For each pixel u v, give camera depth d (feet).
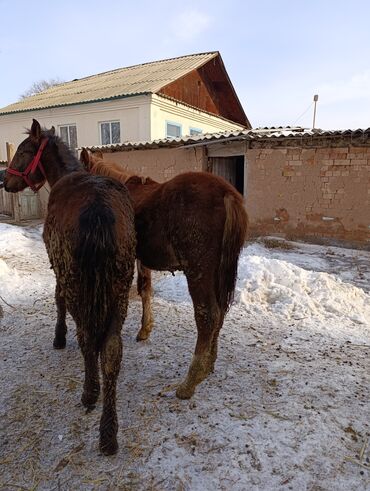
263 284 16.98
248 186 33.24
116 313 7.45
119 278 7.32
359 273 21.56
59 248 7.42
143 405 9.24
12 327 13.84
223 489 6.82
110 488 6.89
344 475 7.14
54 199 8.34
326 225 29.76
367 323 14.40
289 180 31.01
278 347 12.26
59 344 12.10
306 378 10.38
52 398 9.53
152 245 9.61
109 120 52.49
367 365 11.18
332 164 28.89
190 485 6.92
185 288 17.72
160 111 50.80
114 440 7.63
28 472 7.30
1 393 9.77
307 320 14.47
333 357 11.62
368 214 27.84
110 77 67.82
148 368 11.02
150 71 62.03
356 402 9.33
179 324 14.16
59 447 7.91
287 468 7.27
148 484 6.96
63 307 11.78
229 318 14.57
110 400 7.55
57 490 6.89
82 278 6.95
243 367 11.02
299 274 18.01
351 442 8.00
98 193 7.54
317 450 7.71
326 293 16.38
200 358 9.28
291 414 8.82
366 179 27.61
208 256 8.78
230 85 61.62
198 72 59.21
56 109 56.44
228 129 67.97
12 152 41.96
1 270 19.13
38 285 18.57
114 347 7.28
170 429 8.39
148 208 9.45
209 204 8.71
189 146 35.09
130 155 40.93
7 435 8.30
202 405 9.23
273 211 32.19
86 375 8.52
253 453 7.63
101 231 6.81
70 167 12.40
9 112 60.29
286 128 38.40
